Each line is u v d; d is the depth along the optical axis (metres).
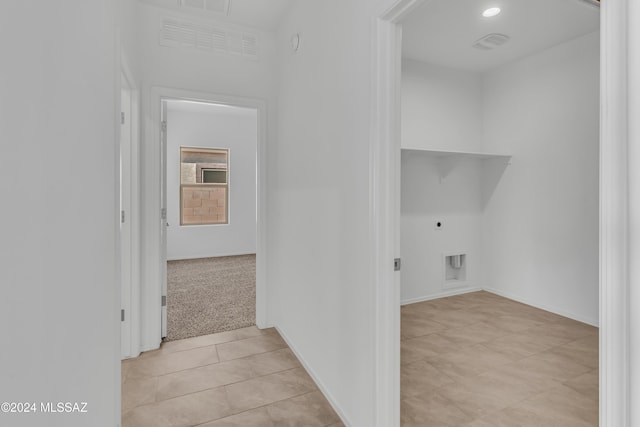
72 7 0.85
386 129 1.41
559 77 3.18
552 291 3.27
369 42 1.46
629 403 0.62
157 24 2.47
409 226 3.58
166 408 1.80
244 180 6.43
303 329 2.27
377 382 1.42
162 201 2.62
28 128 0.62
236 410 1.79
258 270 2.89
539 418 1.71
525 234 3.51
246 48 2.77
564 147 3.15
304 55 2.22
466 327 2.90
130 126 2.33
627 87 0.62
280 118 2.75
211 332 2.81
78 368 0.90
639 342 0.61
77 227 0.90
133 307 2.37
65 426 0.81
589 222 2.98
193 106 5.60
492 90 3.83
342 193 1.73
